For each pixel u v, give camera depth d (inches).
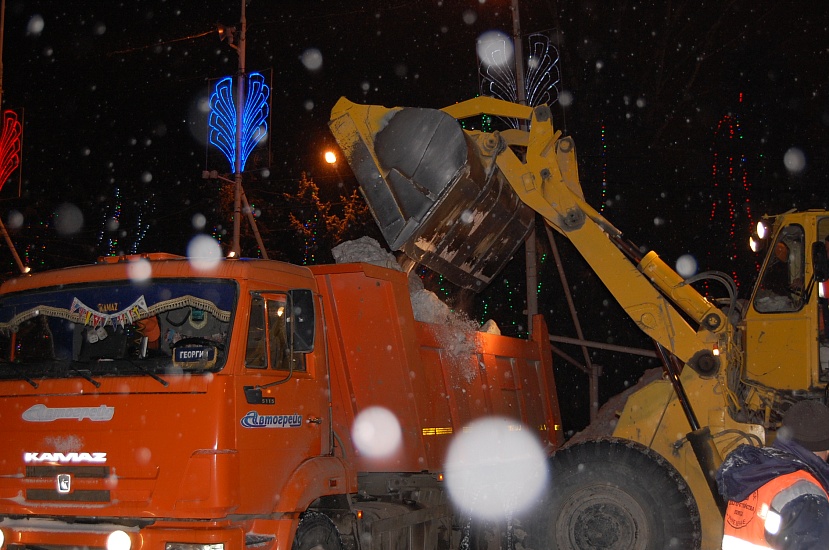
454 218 307.1
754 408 278.7
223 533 207.6
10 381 233.0
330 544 249.8
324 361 264.7
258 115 691.4
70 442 220.5
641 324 290.0
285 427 237.6
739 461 133.6
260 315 234.5
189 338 220.4
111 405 220.1
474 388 329.7
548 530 272.7
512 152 307.1
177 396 216.4
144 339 230.4
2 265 863.1
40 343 240.1
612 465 268.4
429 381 293.3
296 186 894.4
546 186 304.0
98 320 232.7
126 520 215.5
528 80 608.4
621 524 265.4
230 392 217.6
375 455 278.5
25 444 225.6
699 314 285.0
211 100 700.0
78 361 229.0
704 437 269.0
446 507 310.5
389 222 302.5
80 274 242.2
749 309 281.0
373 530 261.7
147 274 235.8
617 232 297.1
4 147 713.0
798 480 126.0
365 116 307.9
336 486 253.8
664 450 282.2
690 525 262.8
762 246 303.1
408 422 277.9
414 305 313.6
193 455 211.3
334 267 279.4
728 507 137.2
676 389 280.5
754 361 277.6
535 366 407.5
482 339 341.4
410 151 299.9
